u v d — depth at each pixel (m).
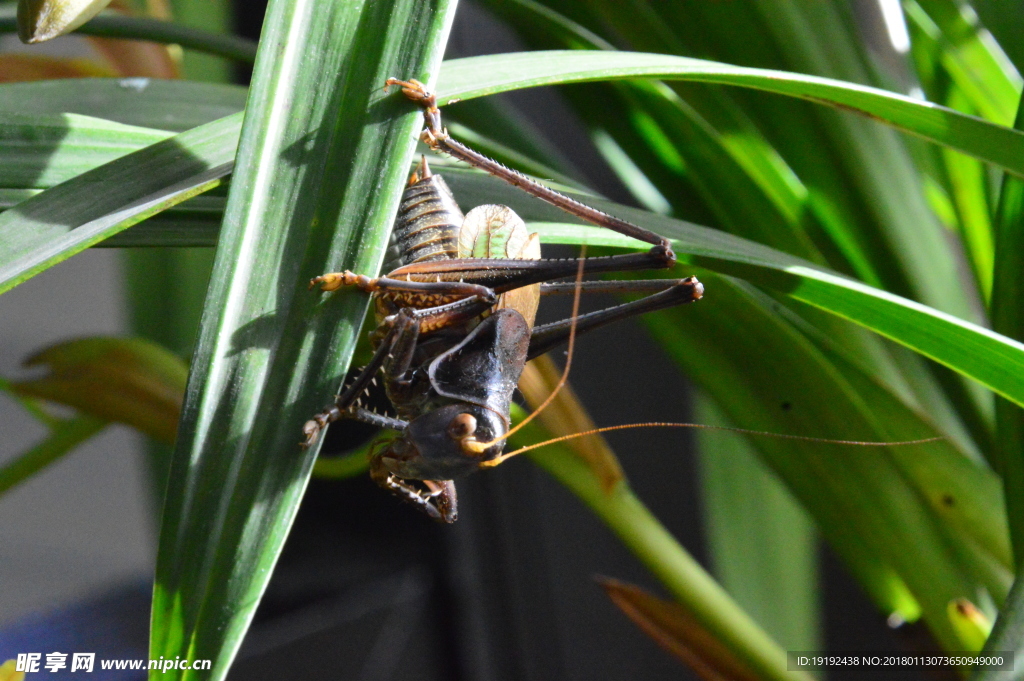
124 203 0.52
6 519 0.87
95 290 0.96
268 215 0.51
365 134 0.52
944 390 0.57
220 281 0.51
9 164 0.52
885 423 0.56
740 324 0.56
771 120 0.57
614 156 0.59
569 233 0.54
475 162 0.53
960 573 0.56
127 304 0.63
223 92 0.55
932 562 0.56
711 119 0.58
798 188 0.58
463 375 0.54
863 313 0.53
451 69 0.52
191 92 0.55
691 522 0.99
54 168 0.53
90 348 0.56
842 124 0.57
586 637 1.03
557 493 1.04
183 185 0.52
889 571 0.56
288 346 0.51
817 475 0.56
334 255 0.52
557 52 0.53
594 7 0.57
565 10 0.58
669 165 0.58
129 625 0.81
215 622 0.51
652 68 0.52
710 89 0.57
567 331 0.54
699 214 0.58
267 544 0.51
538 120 1.06
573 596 1.04
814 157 0.57
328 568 0.92
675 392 1.01
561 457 0.56
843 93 0.53
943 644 0.56
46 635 0.78
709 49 0.57
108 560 0.94
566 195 0.54
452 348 0.54
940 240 0.57
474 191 0.55
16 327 0.90
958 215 0.57
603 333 1.03
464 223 0.54
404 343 0.54
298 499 0.51
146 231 0.53
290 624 0.84
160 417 0.56
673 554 0.56
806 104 0.57
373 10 0.52
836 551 0.57
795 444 0.56
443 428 0.53
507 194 0.55
